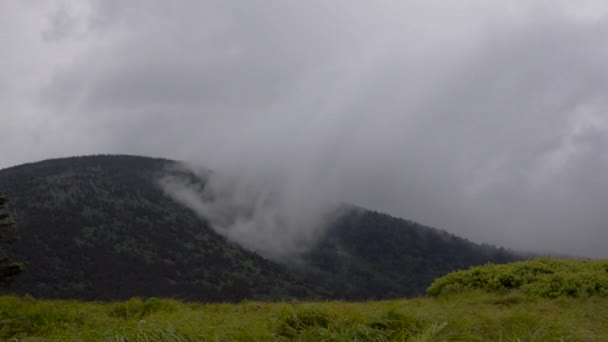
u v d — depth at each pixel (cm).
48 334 765
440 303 1038
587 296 1080
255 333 605
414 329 618
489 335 655
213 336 589
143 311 1164
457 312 770
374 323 631
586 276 1193
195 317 756
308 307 704
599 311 917
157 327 598
